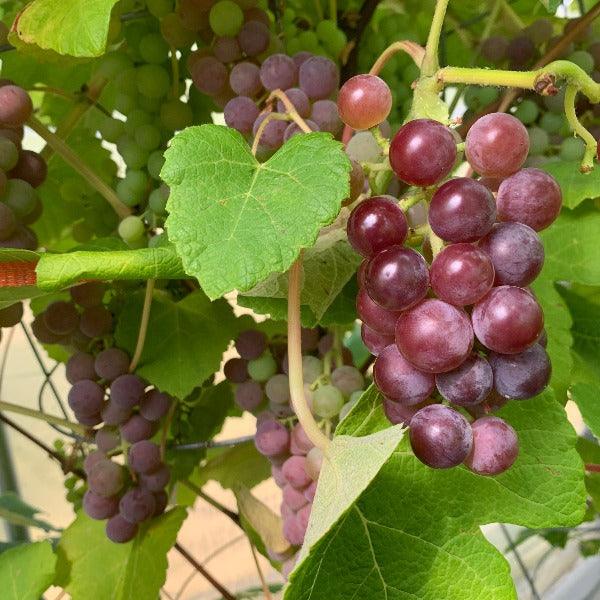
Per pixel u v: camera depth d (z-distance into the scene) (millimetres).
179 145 201
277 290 258
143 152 345
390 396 202
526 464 241
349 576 230
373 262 189
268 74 291
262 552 400
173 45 328
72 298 342
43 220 424
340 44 352
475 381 191
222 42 311
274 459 326
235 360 350
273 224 189
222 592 455
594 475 392
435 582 235
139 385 339
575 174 311
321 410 295
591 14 328
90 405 339
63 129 373
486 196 185
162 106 343
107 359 339
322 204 190
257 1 323
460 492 241
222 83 318
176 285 379
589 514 410
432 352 183
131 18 334
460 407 212
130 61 341
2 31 325
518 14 435
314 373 313
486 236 193
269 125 277
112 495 347
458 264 182
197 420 404
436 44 221
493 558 237
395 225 192
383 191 238
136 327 352
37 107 443
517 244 188
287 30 355
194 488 413
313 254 254
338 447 210
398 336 189
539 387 196
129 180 348
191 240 186
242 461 429
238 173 203
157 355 348
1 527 583
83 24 235
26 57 392
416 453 193
